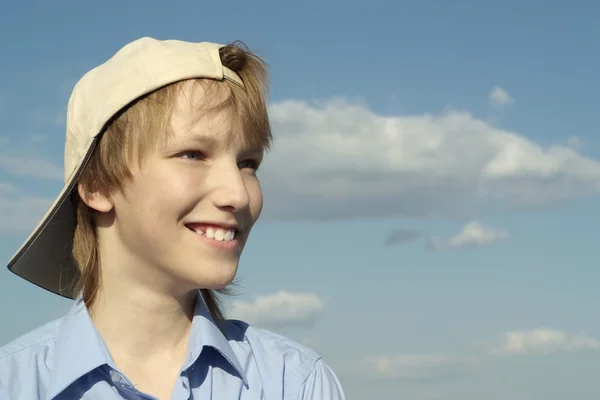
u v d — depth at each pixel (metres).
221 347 1.15
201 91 1.11
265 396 1.17
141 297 1.13
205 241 1.10
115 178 1.12
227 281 1.11
